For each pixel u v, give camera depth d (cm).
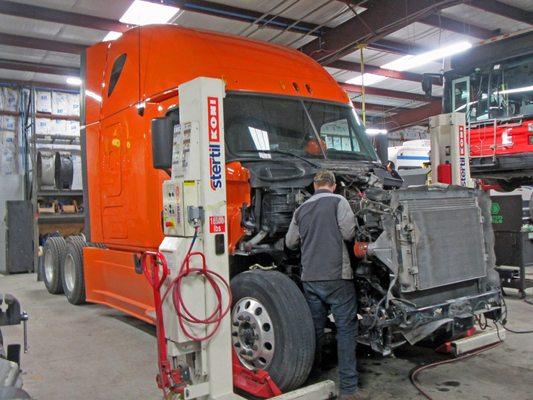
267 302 383
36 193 1116
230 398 357
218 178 363
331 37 1296
